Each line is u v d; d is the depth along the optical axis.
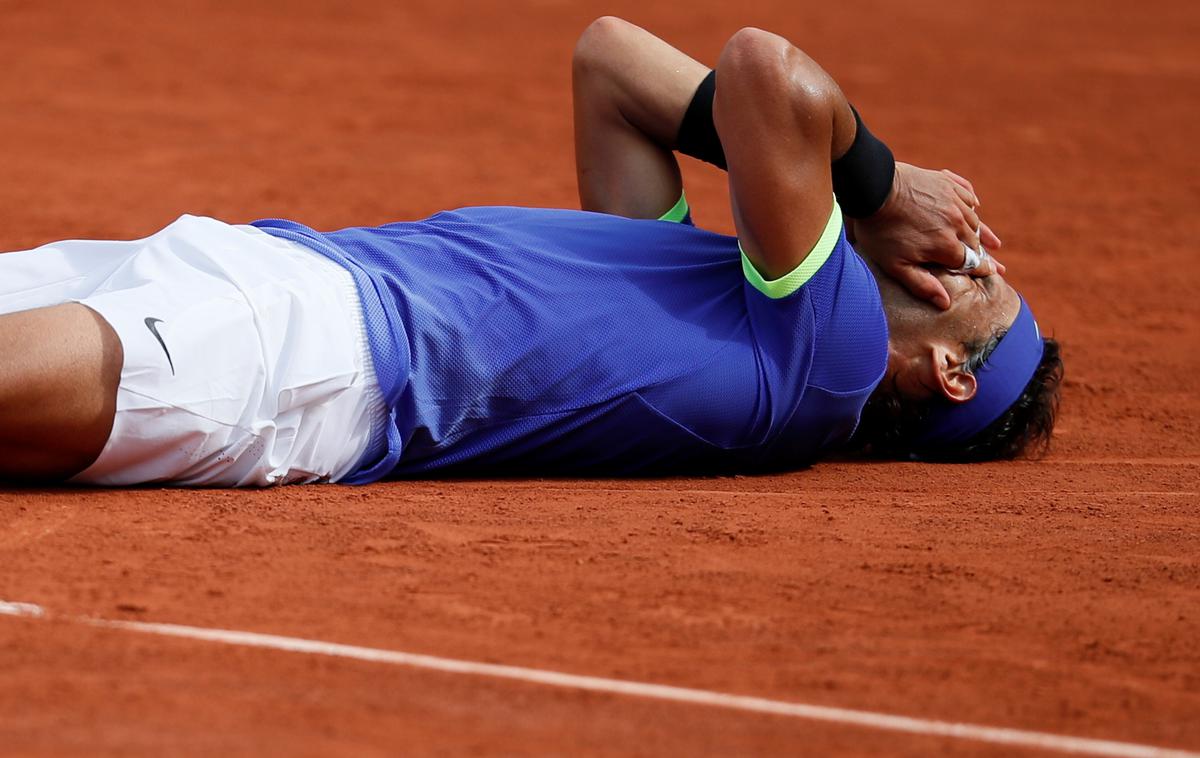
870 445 22.00
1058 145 59.00
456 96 63.41
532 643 13.97
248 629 13.91
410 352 18.42
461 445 19.22
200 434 17.31
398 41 75.50
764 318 19.28
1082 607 15.51
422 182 47.97
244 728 11.88
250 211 42.72
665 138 21.62
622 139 21.84
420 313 18.50
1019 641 14.54
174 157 49.38
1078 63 78.62
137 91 59.66
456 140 55.22
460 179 48.75
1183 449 24.72
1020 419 21.53
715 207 46.91
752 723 12.48
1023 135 60.62
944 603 15.47
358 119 57.78
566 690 12.96
